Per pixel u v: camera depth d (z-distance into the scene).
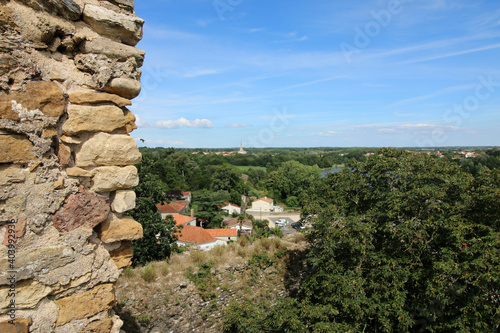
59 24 3.12
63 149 3.17
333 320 8.25
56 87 3.10
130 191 3.63
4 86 2.78
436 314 7.55
